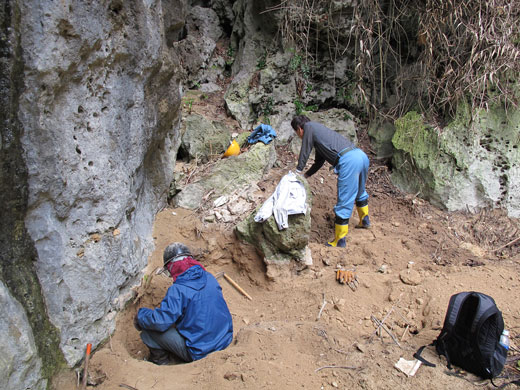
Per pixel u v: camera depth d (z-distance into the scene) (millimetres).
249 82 6250
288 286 4336
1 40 2314
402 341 3449
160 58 3797
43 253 2871
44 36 2523
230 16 7148
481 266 4324
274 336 3338
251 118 6297
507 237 4871
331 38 6121
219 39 7297
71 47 2730
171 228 4684
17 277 2660
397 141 5707
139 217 4375
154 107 4027
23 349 2520
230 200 4996
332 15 5844
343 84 6426
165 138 4637
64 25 2623
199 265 3518
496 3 4770
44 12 2490
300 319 3859
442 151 5289
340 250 4637
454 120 5289
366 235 4949
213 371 2971
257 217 4258
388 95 6285
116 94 3365
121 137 3525
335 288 4062
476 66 5043
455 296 3074
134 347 3598
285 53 6172
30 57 2490
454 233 4965
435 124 5480
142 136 3865
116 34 3209
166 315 3195
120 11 3215
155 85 3938
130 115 3629
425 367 3041
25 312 2668
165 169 4688
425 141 5445
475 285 3941
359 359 3146
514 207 5184
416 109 5840
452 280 4023
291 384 2867
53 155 2789
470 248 4711
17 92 2479
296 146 6098
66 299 3064
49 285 2922
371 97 6387
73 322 3100
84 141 3092
